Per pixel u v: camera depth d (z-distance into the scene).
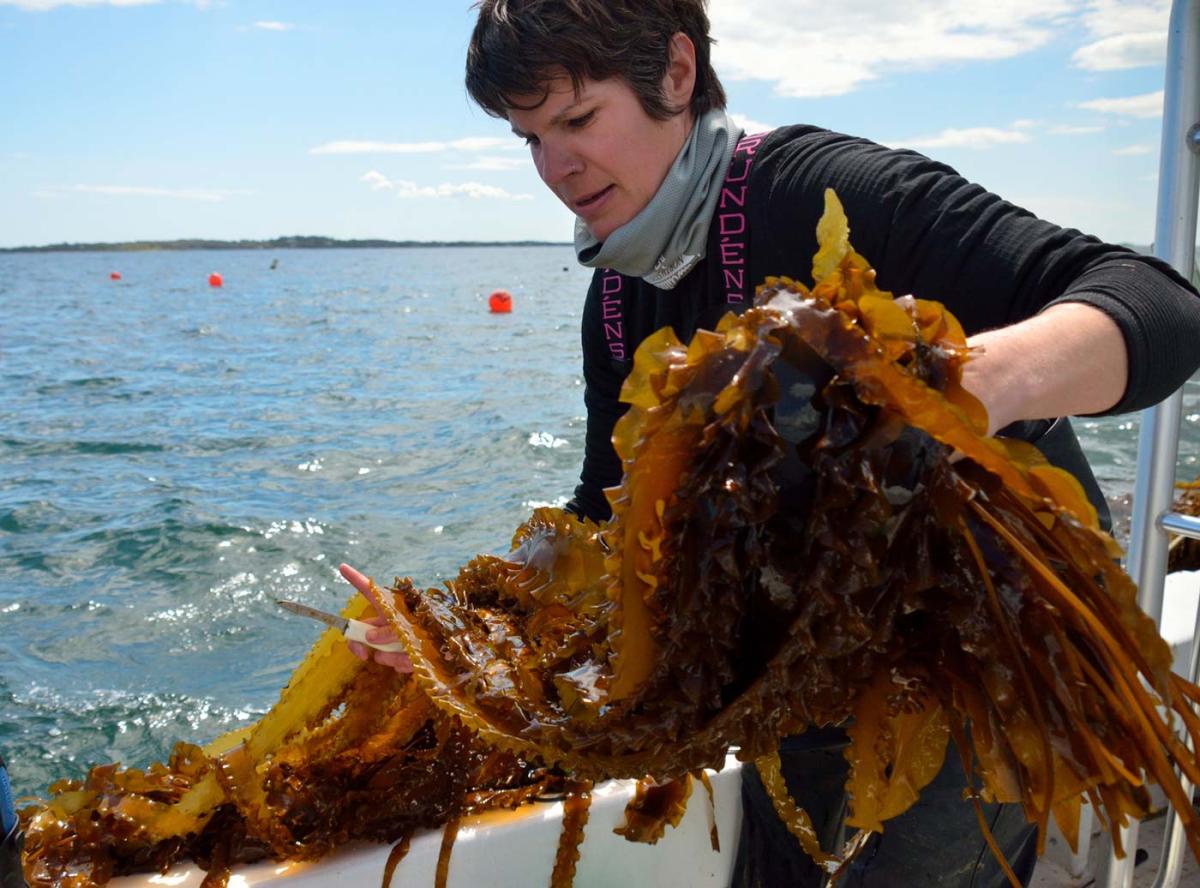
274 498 7.60
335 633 1.54
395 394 12.89
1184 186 1.61
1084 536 0.89
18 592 5.61
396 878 1.58
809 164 1.55
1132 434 7.61
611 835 1.74
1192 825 0.91
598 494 2.10
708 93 1.62
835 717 1.06
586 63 1.48
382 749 1.64
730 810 1.87
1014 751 0.96
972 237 1.42
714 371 0.90
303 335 22.58
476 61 1.56
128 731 4.05
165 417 11.40
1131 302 1.20
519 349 18.86
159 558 6.18
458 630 1.40
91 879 1.50
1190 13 1.56
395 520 6.96
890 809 1.06
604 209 1.65
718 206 1.61
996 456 0.87
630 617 0.99
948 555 0.94
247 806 1.52
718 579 0.96
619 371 1.99
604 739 1.07
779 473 0.92
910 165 1.51
